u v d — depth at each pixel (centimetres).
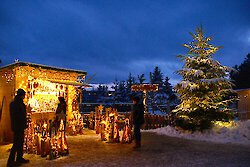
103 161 820
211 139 1227
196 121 1356
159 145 1094
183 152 939
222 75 1445
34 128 973
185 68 1449
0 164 812
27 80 1267
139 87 1923
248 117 2034
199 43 1465
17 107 809
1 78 1306
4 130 1248
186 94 1441
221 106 1420
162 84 4100
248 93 2050
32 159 865
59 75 1497
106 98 4728
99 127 1567
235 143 1109
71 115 1556
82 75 1623
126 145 1117
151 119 1872
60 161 830
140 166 752
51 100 1449
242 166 729
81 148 1053
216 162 782
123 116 1642
